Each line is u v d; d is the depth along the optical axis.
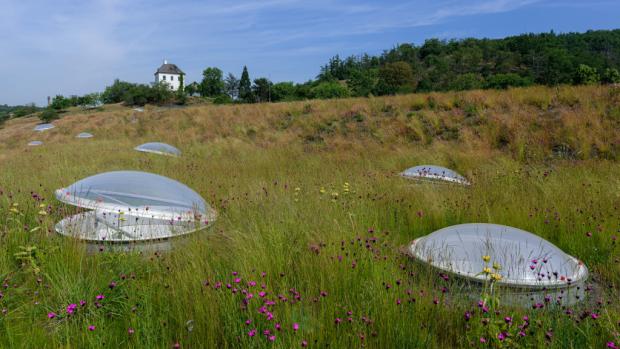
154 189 5.02
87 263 3.74
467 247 3.71
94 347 2.46
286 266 3.61
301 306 2.80
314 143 17.48
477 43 119.00
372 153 13.54
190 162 12.12
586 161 10.83
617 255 4.28
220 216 5.44
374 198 6.50
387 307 2.79
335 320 2.62
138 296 3.14
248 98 69.31
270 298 2.94
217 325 2.71
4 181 7.47
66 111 64.12
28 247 3.67
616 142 11.85
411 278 3.48
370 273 3.39
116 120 31.03
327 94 56.56
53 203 5.72
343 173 9.21
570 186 7.02
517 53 105.50
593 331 2.65
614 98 15.05
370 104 20.89
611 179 7.61
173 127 25.09
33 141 27.56
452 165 11.34
